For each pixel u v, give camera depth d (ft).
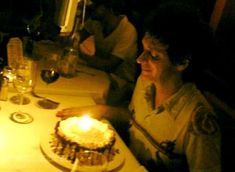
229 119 9.38
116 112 6.34
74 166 4.44
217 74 10.77
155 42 5.04
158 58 5.09
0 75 5.73
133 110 6.16
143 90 5.93
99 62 8.43
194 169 5.02
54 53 7.54
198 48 5.16
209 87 10.35
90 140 4.69
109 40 10.09
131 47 10.03
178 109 5.29
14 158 4.43
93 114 6.03
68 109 5.80
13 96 5.87
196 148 5.03
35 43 7.43
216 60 10.62
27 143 4.77
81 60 8.24
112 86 8.58
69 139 4.59
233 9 10.87
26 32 7.16
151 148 5.58
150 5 13.17
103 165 4.60
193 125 5.09
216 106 9.86
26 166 4.34
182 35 4.90
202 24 5.13
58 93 6.38
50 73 6.63
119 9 10.11
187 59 5.11
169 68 5.15
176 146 5.29
